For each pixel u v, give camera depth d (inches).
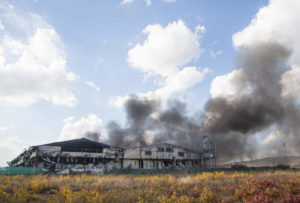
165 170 1681.8
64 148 2080.5
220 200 448.1
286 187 558.6
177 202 443.2
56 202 447.5
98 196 491.5
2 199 478.0
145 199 482.9
